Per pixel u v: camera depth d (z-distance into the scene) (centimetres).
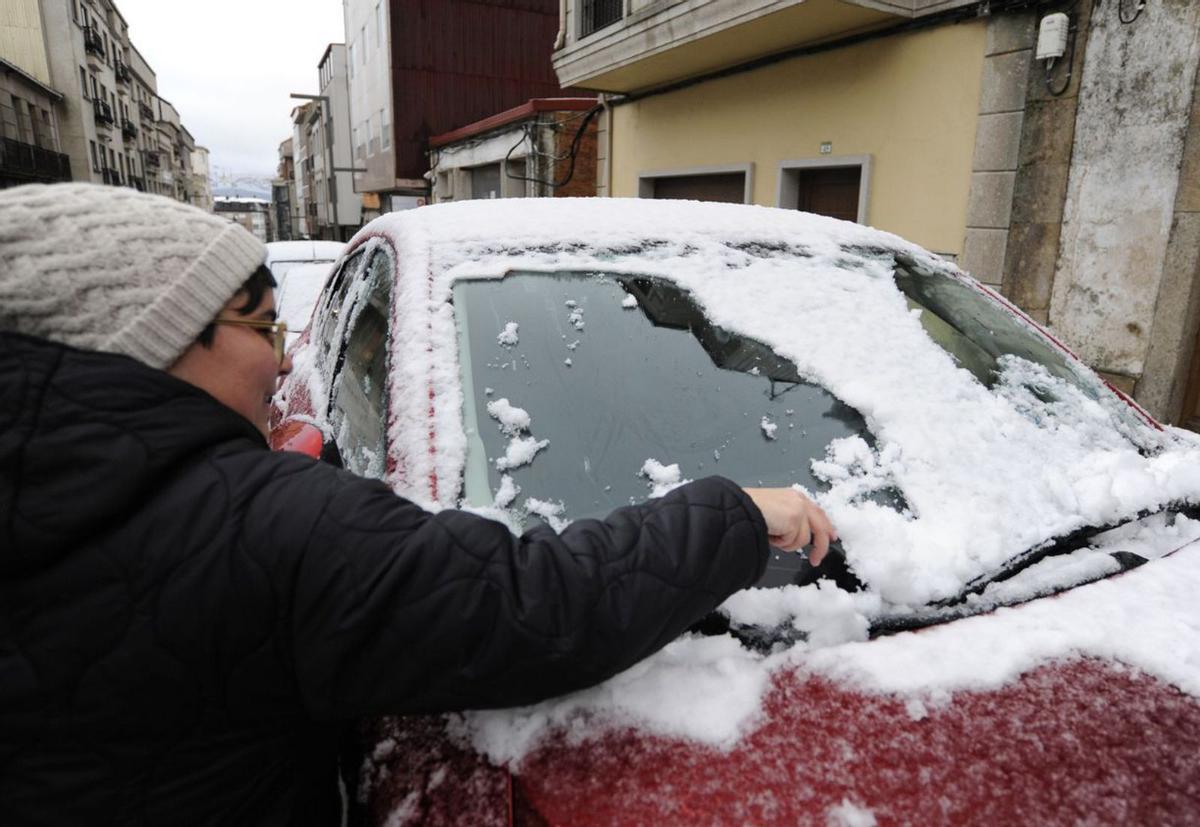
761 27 604
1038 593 117
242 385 80
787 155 694
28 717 63
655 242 180
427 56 1978
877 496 130
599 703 94
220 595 65
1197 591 116
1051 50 465
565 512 122
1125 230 453
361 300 201
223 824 71
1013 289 520
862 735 90
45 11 3222
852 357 155
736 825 79
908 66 573
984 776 84
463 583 71
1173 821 79
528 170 1223
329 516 70
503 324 150
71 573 63
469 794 87
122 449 65
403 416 132
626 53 748
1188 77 415
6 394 62
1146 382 452
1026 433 149
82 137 3362
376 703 70
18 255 66
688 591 80
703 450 135
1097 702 95
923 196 574
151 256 70
